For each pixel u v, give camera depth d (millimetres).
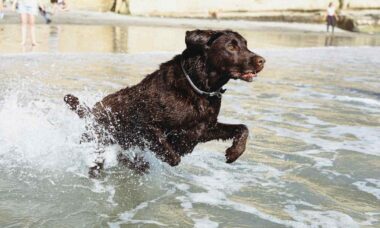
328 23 40281
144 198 4961
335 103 9930
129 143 5770
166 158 5410
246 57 5102
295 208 4766
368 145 6902
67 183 5254
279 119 8289
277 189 5234
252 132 7367
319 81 12992
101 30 26359
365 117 8711
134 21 35469
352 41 32125
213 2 44438
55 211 4520
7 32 21453
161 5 42594
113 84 10477
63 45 18125
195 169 5832
